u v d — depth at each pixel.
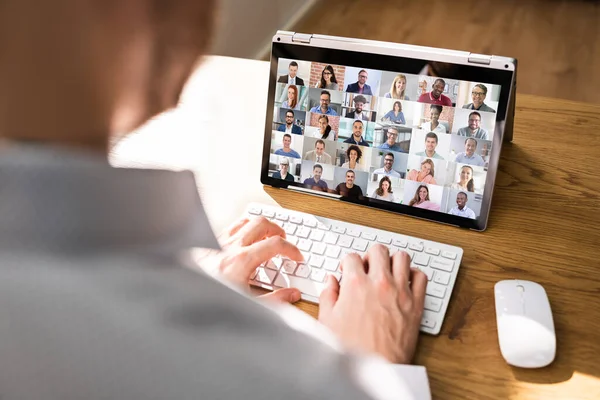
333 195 0.99
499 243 0.90
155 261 0.30
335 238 0.90
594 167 1.04
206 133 1.09
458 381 0.70
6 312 0.28
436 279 0.82
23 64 0.27
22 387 0.28
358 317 0.71
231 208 0.96
